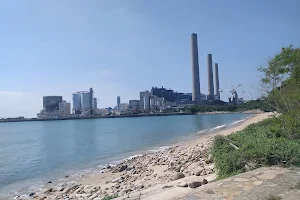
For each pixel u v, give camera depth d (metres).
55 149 39.34
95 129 88.50
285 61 16.17
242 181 8.55
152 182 15.23
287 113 15.11
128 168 21.78
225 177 10.16
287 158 10.01
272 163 10.25
